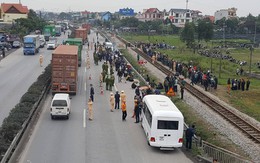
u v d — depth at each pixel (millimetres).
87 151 22859
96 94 39531
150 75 53000
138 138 25922
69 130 26953
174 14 189625
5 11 139750
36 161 20906
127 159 21906
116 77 49812
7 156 19375
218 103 36250
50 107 31453
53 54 37219
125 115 30016
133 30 164750
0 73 50156
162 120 23156
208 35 96875
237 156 20359
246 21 146875
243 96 41750
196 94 40844
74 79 38062
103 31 170375
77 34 96625
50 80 42500
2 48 69500
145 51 80812
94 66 59875
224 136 26906
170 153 23391
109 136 26016
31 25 116812
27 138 24844
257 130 28000
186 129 24844
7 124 23203
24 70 53125
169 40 123562
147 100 26734
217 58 76375
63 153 22344
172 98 38812
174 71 55844
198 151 23312
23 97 30641
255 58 79875
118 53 66812
